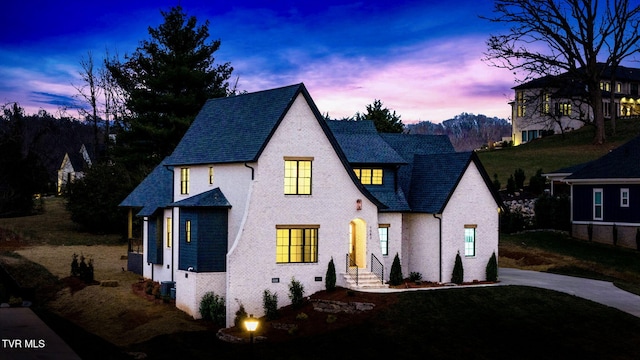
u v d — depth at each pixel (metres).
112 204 56.38
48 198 82.56
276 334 29.81
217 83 66.38
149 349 27.83
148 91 64.56
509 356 26.84
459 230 38.53
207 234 33.78
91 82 79.88
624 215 49.59
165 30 66.62
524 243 51.28
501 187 67.56
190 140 39.66
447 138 46.38
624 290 36.97
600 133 83.19
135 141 63.06
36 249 50.84
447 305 31.59
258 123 34.78
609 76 105.44
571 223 53.25
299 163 34.06
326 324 29.94
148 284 39.25
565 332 29.30
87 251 51.19
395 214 38.62
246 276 32.31
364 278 34.91
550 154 82.06
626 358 26.94
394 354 26.69
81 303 36.09
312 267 33.94
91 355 22.59
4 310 27.70
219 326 31.95
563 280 39.69
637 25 80.00
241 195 33.75
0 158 61.31
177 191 39.41
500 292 34.06
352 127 43.00
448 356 26.66
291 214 33.62
